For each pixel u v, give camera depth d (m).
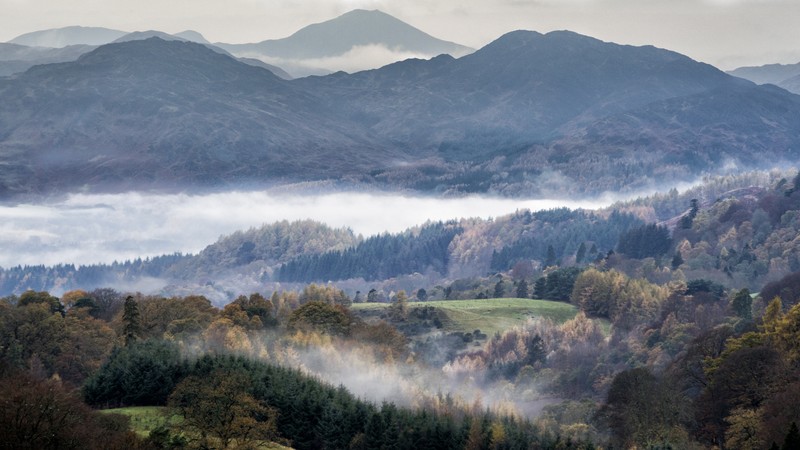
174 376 159.88
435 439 156.38
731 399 157.12
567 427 172.75
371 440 153.62
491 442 156.25
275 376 165.38
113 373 156.50
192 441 124.69
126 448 114.75
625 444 156.75
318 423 155.75
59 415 112.25
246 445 127.31
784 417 137.62
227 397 129.62
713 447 146.50
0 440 102.56
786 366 159.00
